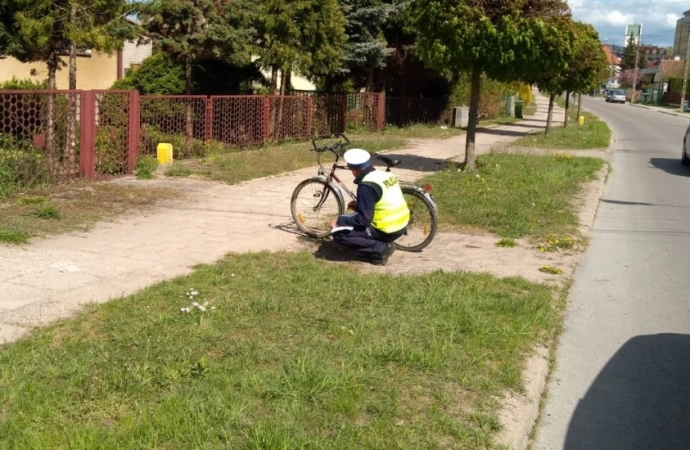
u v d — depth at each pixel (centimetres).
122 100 1193
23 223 814
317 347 481
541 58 1283
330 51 1897
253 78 2191
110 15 1320
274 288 611
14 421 370
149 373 427
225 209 980
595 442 412
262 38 1831
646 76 11762
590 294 680
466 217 954
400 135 2408
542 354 510
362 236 717
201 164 1352
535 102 7212
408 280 651
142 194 1048
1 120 988
